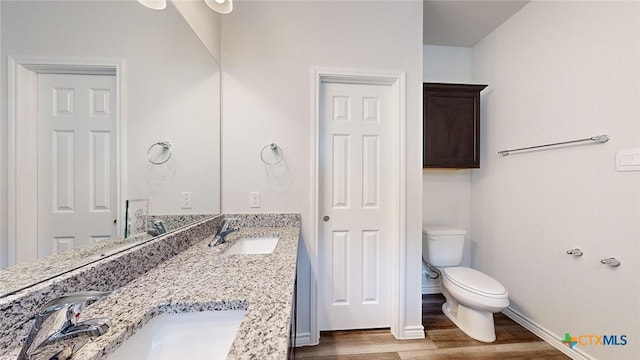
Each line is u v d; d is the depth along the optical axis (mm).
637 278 1314
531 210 1922
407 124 1837
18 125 538
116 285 767
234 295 730
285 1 1751
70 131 660
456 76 2582
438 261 2213
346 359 1606
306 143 1760
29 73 559
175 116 1201
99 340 525
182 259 1063
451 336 1838
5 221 517
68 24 650
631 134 1334
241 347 495
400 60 1825
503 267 2176
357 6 1794
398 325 1814
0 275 505
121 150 845
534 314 1887
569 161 1650
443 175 2553
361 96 1897
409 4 1832
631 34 1332
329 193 1880
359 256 1901
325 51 1771
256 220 1716
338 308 1886
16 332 496
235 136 1719
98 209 750
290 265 988
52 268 605
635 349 1321
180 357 658
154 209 1044
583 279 1565
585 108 1554
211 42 1585
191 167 1352
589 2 1525
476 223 2490
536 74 1883
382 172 1916
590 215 1528
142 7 955
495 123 2273
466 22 2184
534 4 1896
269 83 1738
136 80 922
